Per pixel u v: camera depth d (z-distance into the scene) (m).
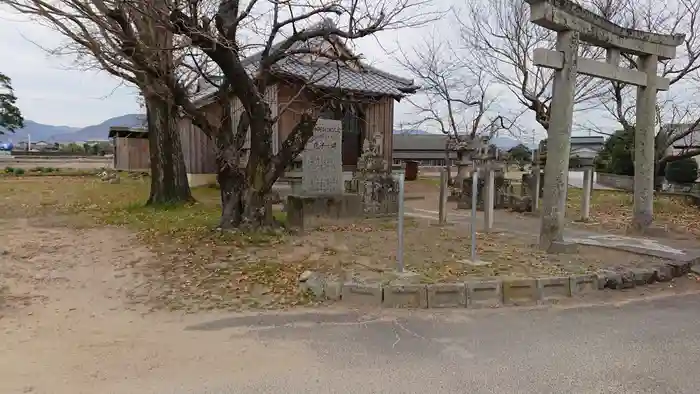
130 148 25.81
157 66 6.78
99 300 5.12
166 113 11.18
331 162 9.98
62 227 8.49
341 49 9.67
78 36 7.00
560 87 6.71
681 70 13.73
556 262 6.26
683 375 3.46
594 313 4.91
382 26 7.46
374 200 10.48
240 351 3.88
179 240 7.39
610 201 13.88
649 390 3.22
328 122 9.89
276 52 7.62
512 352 3.88
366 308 4.96
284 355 3.81
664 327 4.52
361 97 13.97
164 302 5.07
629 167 21.38
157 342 4.07
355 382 3.33
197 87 13.59
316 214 9.05
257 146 7.64
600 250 7.10
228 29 6.51
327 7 7.09
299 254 6.67
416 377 3.41
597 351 3.91
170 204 11.23
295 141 7.83
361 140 16.91
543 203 7.04
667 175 19.52
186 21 6.07
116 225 8.70
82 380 3.34
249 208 7.86
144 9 6.46
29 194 13.99
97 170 24.80
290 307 4.95
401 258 5.69
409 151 39.84
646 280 5.97
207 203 11.91
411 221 9.88
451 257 6.49
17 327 4.34
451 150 19.73
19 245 7.02
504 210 12.41
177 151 11.52
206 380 3.35
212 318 4.65
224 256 6.54
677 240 8.00
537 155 13.82
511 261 6.28
